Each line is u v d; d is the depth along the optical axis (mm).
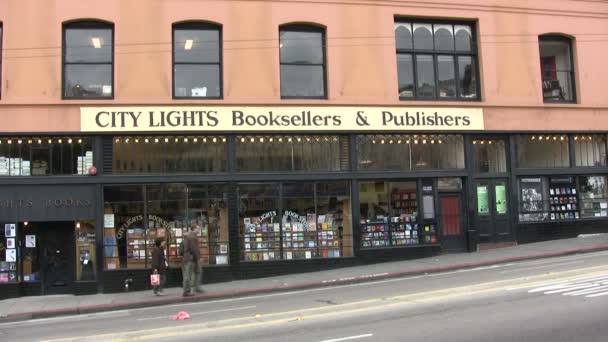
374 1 19438
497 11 20672
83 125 17016
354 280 15961
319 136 18609
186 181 17406
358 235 18516
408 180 19375
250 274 17641
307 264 18047
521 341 7652
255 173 17906
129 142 17391
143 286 16828
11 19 17078
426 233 19328
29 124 16812
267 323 10125
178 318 11672
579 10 21641
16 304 15172
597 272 13508
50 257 16781
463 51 20547
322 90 19062
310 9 18891
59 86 17078
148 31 17703
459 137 19938
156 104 17453
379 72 19234
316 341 8328
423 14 19922
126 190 17203
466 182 19828
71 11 17359
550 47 21625
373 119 18969
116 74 17375
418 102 19438
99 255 16719
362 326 9234
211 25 18375
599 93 21625
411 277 16094
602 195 21516
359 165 18906
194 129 17594
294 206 18219
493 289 12117
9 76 16891
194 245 15523
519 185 20641
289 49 18969
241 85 18125
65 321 13039
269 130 18094
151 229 17203
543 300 10461
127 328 10859
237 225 17672
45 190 16672
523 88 20656
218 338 9062
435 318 9477
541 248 18969
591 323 8430
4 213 16453
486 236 20000
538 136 20906
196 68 18219
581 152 21375
